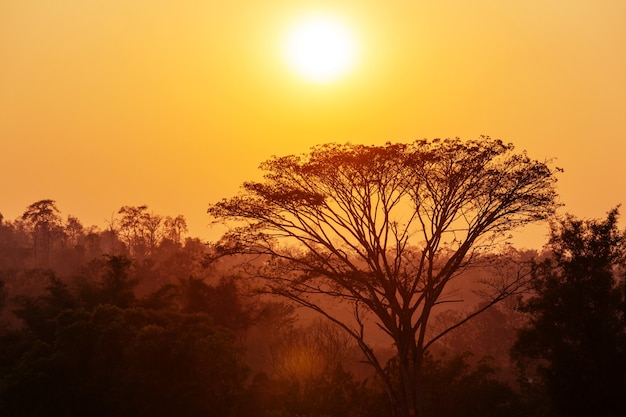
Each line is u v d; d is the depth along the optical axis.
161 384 56.91
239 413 58.88
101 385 57.41
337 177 39.19
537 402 58.22
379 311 40.44
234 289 91.00
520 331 50.09
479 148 38.00
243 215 40.88
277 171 40.12
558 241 48.59
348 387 51.03
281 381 56.62
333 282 42.09
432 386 58.31
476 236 39.81
